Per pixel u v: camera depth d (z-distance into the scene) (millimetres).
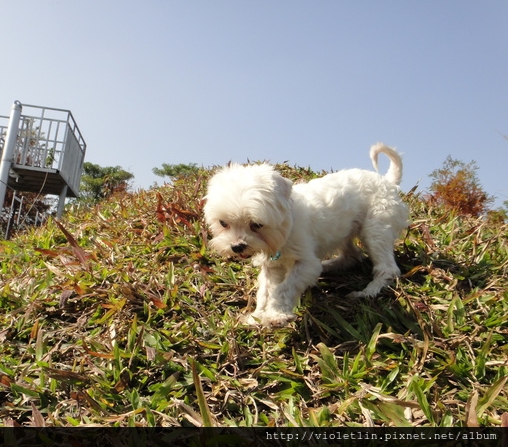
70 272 841
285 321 675
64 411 525
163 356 596
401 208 893
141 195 1463
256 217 703
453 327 685
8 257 986
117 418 498
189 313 729
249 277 864
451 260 930
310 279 749
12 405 533
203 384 573
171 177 1744
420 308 723
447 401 539
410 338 640
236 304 789
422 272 877
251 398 549
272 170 769
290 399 550
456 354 629
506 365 591
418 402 519
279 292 715
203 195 1285
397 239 947
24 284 818
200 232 976
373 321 703
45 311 724
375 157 986
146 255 918
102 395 543
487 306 739
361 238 882
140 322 678
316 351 649
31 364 604
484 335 664
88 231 1113
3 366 590
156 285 773
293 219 763
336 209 839
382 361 619
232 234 729
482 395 552
